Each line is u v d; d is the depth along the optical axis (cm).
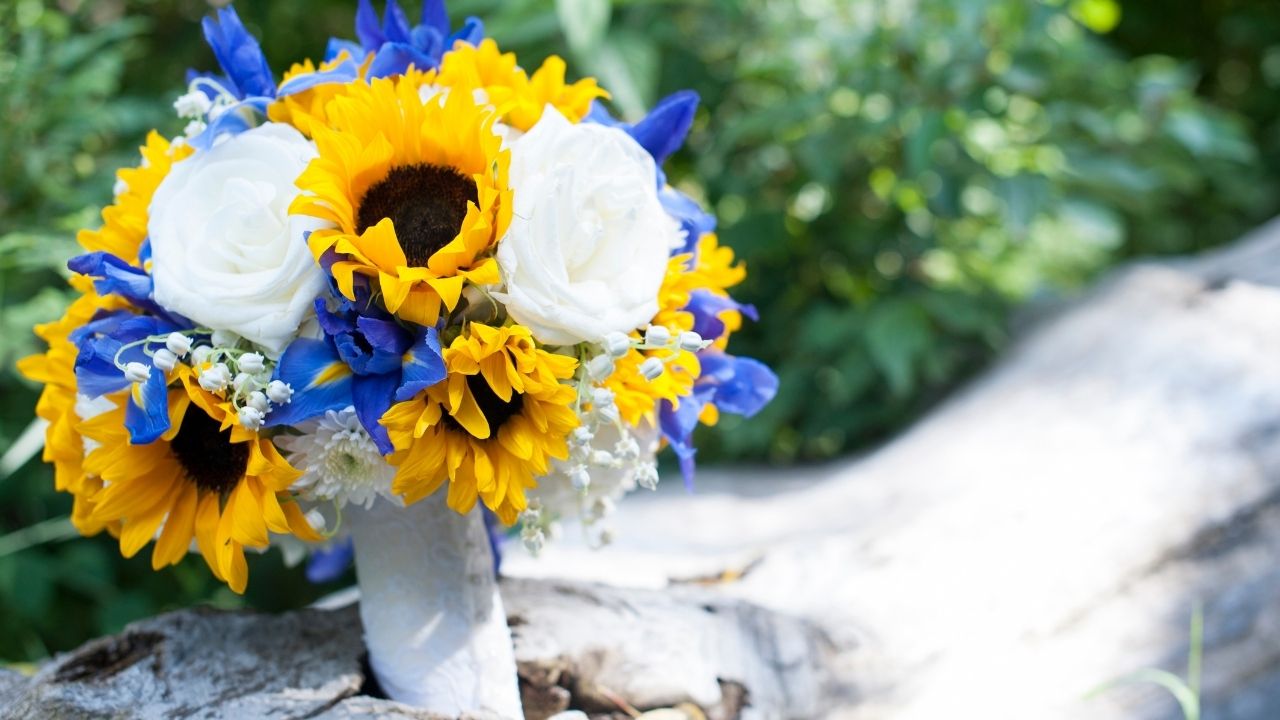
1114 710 106
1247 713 109
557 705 98
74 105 137
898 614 110
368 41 94
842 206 184
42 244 123
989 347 183
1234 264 171
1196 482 121
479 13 170
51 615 160
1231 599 114
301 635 97
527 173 84
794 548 119
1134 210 206
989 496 123
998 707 105
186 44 190
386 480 86
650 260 86
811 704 103
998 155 174
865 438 194
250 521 84
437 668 92
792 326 187
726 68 185
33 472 150
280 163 85
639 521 138
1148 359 144
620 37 155
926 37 162
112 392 86
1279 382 131
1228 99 308
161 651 94
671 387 88
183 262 84
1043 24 163
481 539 93
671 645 101
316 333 85
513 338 83
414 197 85
